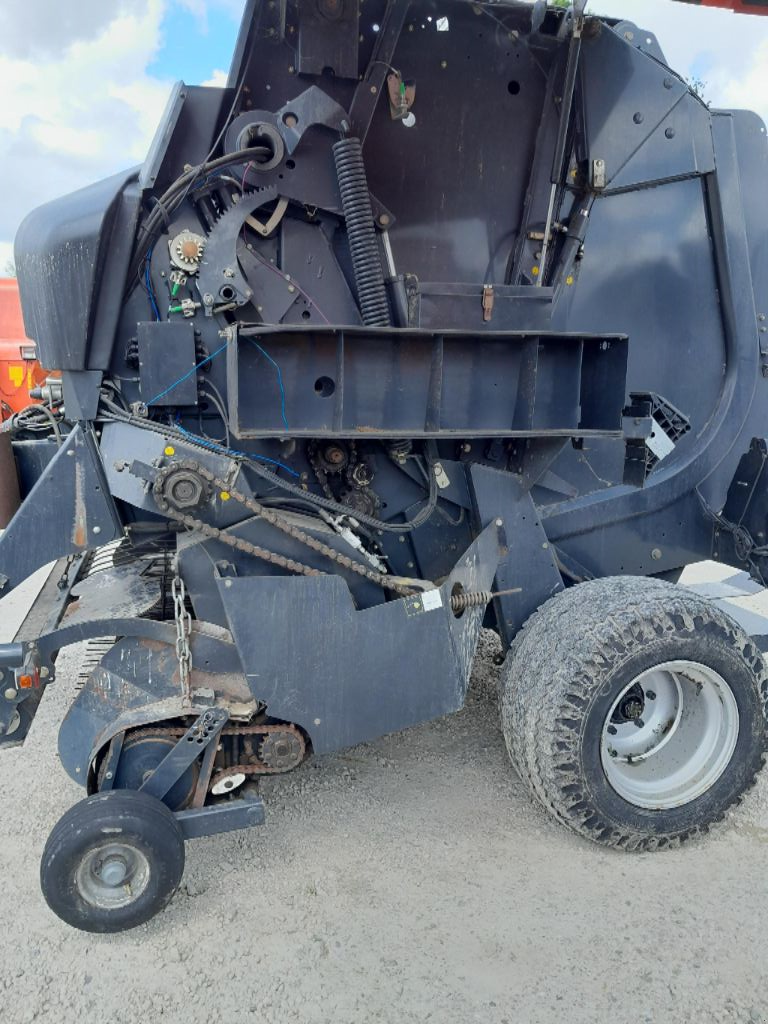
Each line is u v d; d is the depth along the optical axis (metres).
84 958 2.36
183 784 2.60
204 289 2.85
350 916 2.52
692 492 3.66
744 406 3.67
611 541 3.56
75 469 2.76
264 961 2.33
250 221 2.92
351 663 2.70
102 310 2.80
